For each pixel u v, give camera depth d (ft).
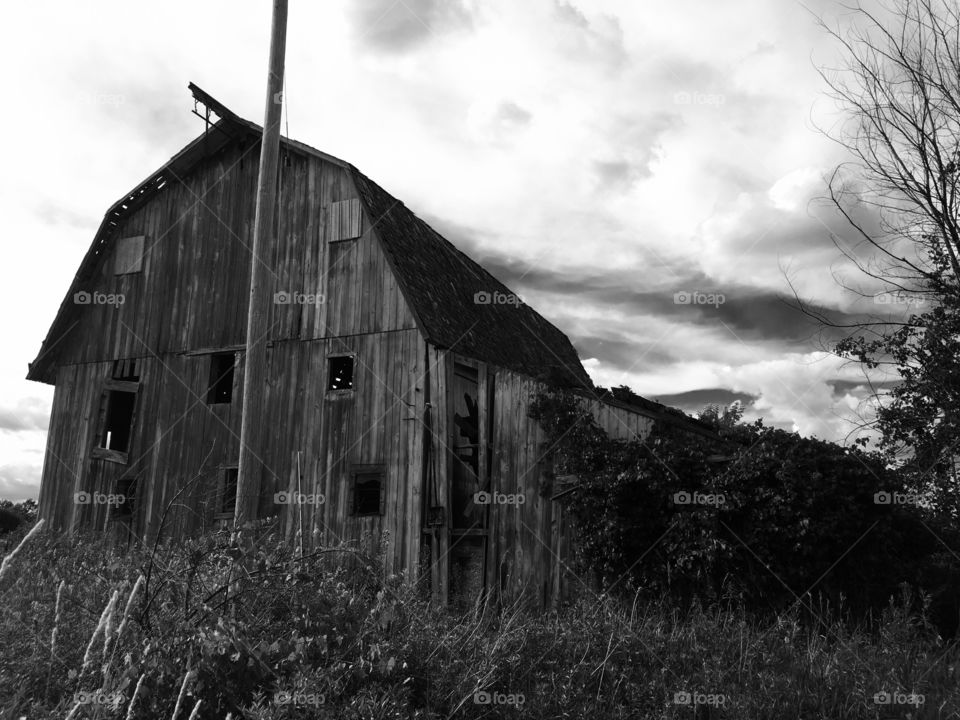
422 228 62.54
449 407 47.34
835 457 35.37
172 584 17.83
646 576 37.09
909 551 36.96
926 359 36.78
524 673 20.97
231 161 58.39
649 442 39.22
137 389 57.21
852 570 34.58
